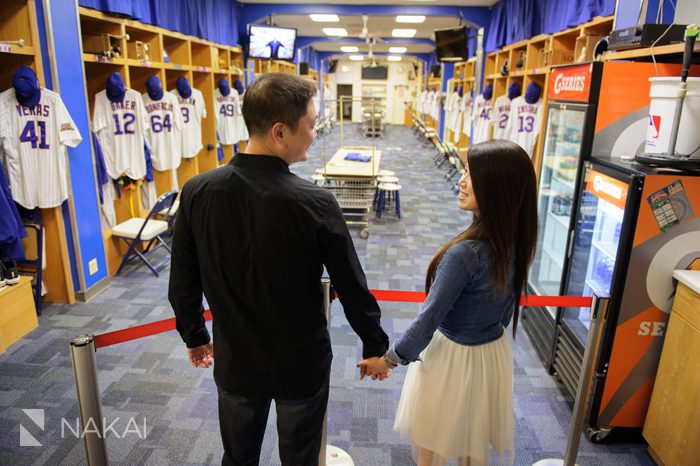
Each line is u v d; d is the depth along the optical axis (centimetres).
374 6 884
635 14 326
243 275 120
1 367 288
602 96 241
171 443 228
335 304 379
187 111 591
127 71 440
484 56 909
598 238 255
